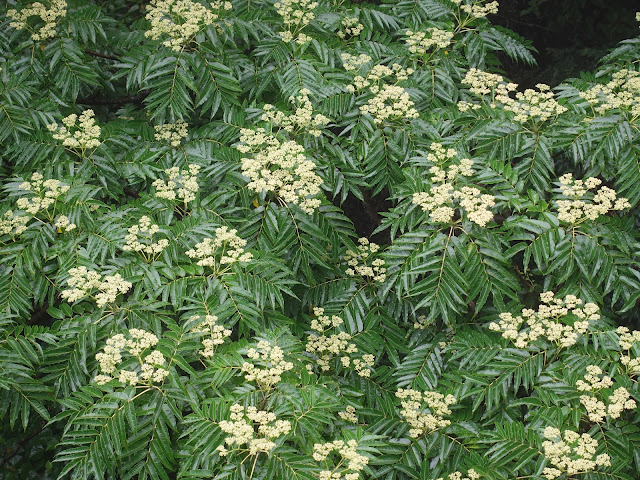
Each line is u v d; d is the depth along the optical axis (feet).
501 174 15.42
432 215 14.24
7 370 12.39
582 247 14.33
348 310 16.25
